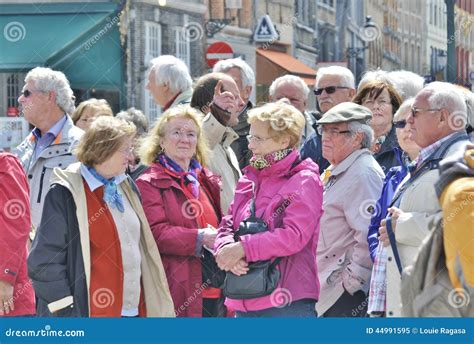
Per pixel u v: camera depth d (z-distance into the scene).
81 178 5.71
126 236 5.75
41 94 6.86
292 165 5.66
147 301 5.86
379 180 6.08
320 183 5.66
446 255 4.93
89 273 5.66
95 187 5.68
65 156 6.85
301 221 5.52
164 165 6.13
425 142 5.47
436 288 5.05
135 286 5.79
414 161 5.56
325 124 6.13
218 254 5.54
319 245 6.13
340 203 6.08
